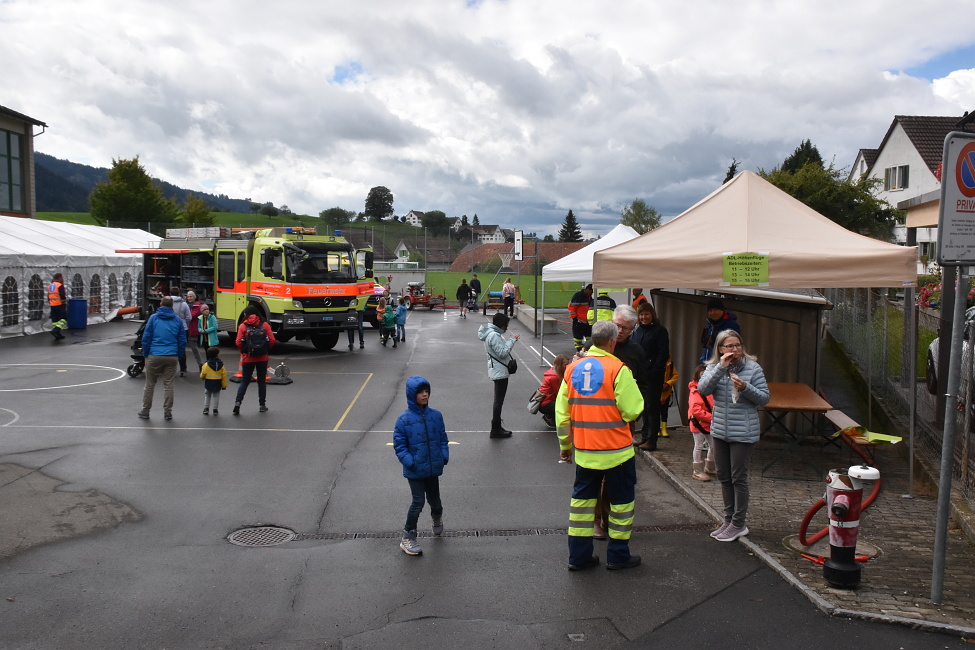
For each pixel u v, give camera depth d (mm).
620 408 5801
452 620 5070
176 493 8031
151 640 4789
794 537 6551
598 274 8406
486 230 119312
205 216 65500
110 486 8234
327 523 7145
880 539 6547
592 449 5809
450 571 5930
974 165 5020
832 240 8312
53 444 10062
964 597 5320
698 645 4715
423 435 6355
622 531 5895
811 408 8148
